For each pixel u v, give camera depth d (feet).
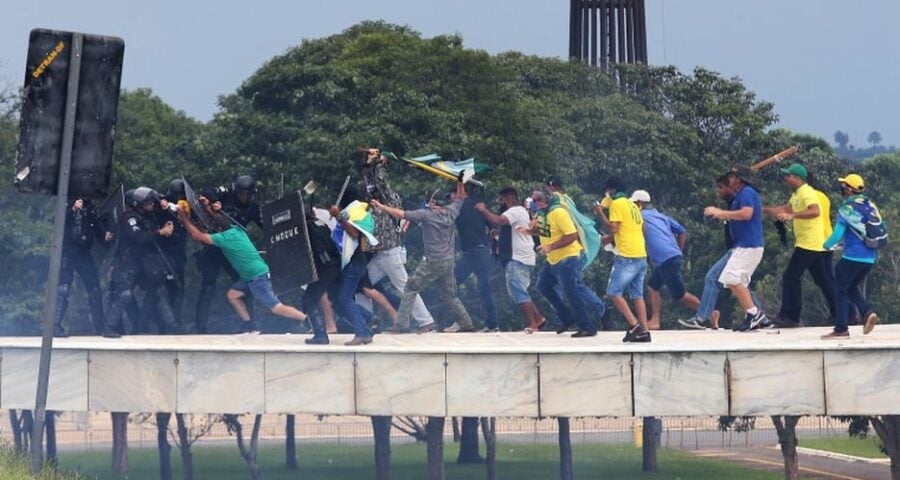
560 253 272.72
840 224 249.55
